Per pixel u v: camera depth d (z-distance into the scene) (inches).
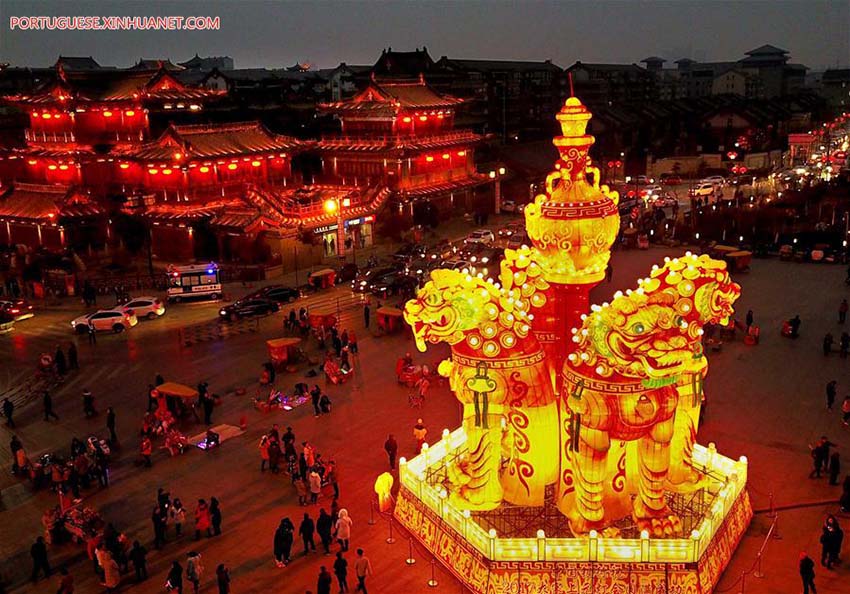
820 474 1193.4
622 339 850.8
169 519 1098.1
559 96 6279.5
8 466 1334.9
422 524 1037.8
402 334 2039.9
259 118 4394.7
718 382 1606.8
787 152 5315.0
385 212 3346.5
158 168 2923.2
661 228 3189.0
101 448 1264.8
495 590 887.1
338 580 964.0
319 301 2367.1
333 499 1171.3
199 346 1966.0
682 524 956.6
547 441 982.4
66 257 2815.0
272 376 1681.8
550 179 970.1
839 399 1498.5
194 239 2866.6
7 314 2194.9
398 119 3459.6
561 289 972.6
